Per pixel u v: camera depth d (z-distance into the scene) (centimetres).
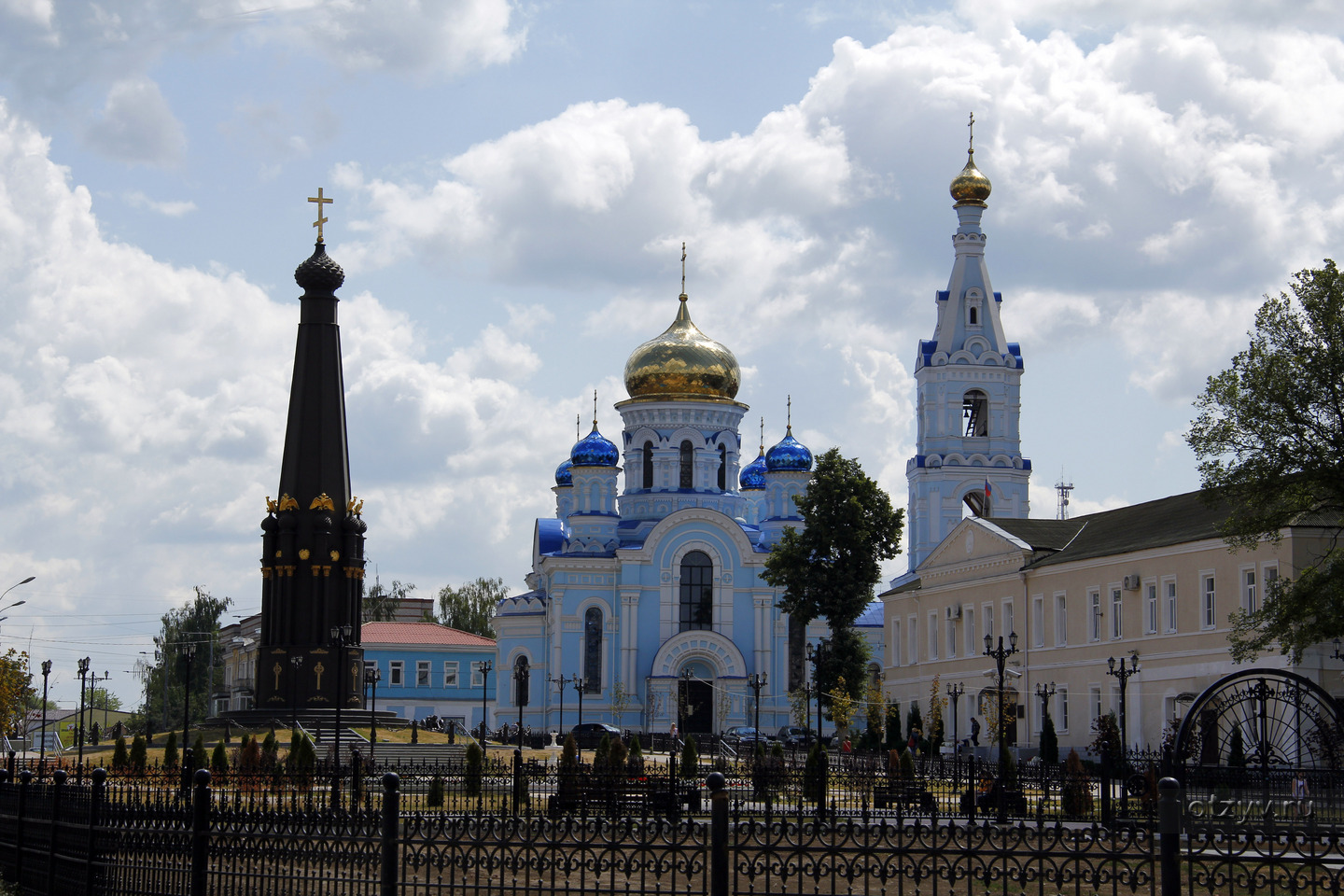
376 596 18450
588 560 12594
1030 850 2089
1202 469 5531
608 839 2416
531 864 2134
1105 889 2884
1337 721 3391
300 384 9556
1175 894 1920
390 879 2117
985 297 13438
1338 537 6481
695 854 2166
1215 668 6831
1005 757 5147
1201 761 3822
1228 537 5603
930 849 2084
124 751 6575
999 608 8900
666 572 12600
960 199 13575
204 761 4941
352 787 4984
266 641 9394
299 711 9200
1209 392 5528
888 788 4838
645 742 11006
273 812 2436
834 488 10119
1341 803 3209
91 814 2530
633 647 12469
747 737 11344
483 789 5019
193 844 2319
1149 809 3862
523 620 12950
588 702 12469
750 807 4647
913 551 13238
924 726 9756
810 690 11438
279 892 2272
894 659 10544
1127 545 7669
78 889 2561
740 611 12631
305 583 9381
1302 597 5197
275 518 9469
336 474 9525
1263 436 5397
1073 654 8044
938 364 13250
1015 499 13125
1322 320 5384
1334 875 2147
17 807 2870
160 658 16000
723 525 12656
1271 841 2162
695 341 13350
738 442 13388
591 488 12962
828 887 2944
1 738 9544
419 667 14262
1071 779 4631
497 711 12925
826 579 10031
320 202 9719
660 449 13162
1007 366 13300
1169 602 7269
